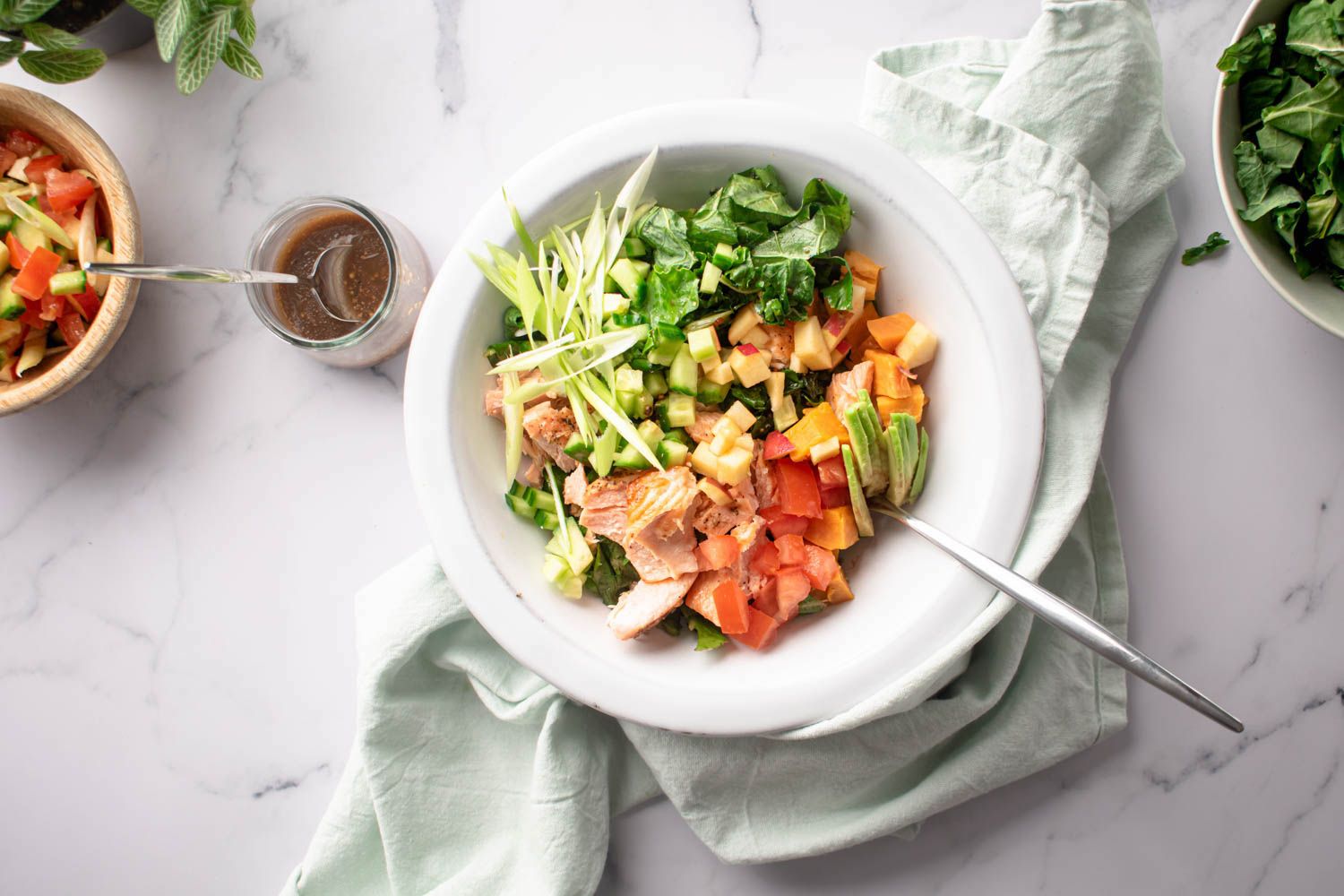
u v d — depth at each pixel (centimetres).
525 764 65
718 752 62
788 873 65
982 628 54
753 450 56
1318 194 54
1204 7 62
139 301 66
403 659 62
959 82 62
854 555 59
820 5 63
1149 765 65
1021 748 62
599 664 55
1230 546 63
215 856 67
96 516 67
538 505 58
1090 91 59
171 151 66
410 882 63
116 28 63
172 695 67
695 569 56
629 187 56
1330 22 53
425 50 65
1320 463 63
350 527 66
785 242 56
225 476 66
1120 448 64
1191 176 63
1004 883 65
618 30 64
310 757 67
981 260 54
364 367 65
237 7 59
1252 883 64
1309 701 63
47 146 63
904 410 56
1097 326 62
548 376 56
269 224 60
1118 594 63
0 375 63
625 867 65
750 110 55
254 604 66
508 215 55
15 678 67
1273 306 63
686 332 56
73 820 67
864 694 54
